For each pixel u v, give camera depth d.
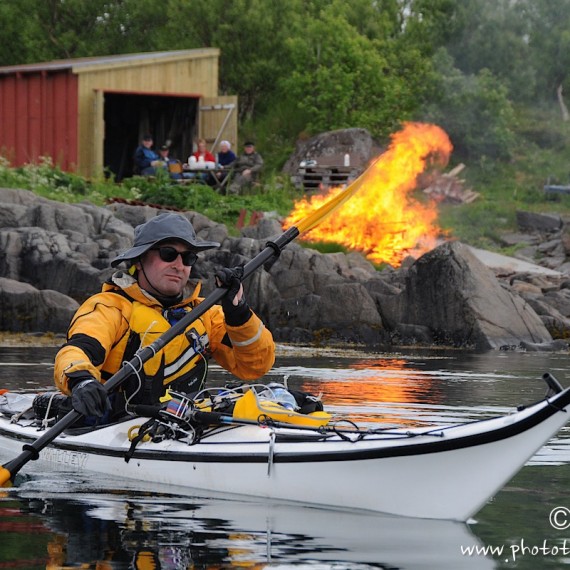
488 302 19.16
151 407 6.93
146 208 24.16
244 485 6.55
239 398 7.01
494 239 29.03
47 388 11.18
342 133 32.25
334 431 6.41
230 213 26.53
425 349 18.47
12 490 6.76
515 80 38.41
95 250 20.95
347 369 14.16
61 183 27.16
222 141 30.03
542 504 6.48
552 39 38.66
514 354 17.47
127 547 5.43
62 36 42.28
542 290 22.38
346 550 5.39
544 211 31.72
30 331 18.55
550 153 36.38
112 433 7.26
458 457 5.80
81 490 6.75
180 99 32.12
